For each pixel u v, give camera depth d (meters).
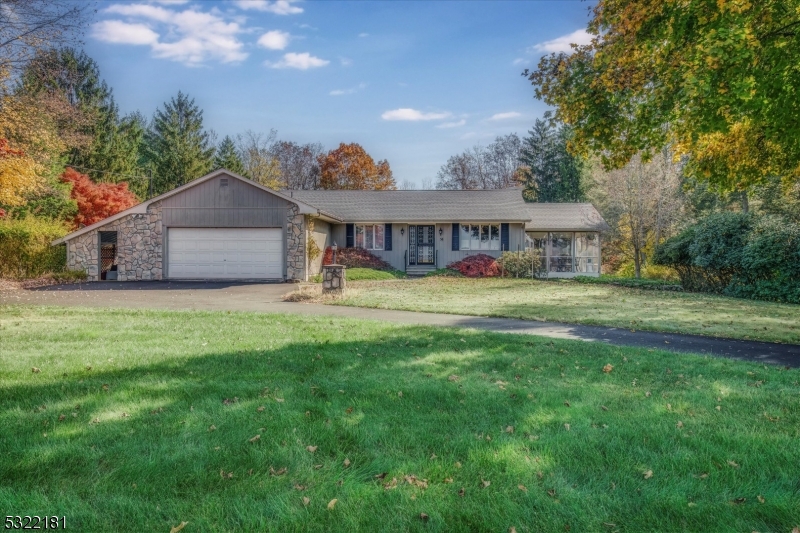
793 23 7.18
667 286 19.09
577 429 4.01
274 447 3.60
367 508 2.83
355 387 5.07
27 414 4.18
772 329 9.39
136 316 10.34
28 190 21.88
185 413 4.24
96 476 3.15
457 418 4.23
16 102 19.22
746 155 10.00
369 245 27.12
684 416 4.35
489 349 7.07
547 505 2.87
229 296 15.76
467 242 26.83
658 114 7.83
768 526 2.71
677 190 27.98
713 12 6.76
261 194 21.95
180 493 2.98
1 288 17.89
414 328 8.84
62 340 7.44
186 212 22.08
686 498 2.97
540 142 50.75
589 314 11.45
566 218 28.31
